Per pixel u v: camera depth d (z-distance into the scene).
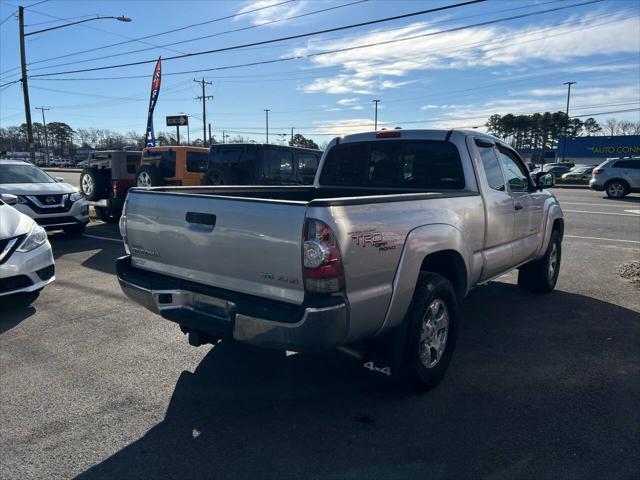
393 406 3.58
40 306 5.95
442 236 3.72
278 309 3.01
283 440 3.16
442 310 3.88
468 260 4.17
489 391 3.80
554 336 4.95
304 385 3.91
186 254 3.59
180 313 3.56
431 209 3.71
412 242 3.41
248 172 11.51
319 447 3.08
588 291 6.64
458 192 4.34
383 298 3.21
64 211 10.52
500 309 5.84
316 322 2.85
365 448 3.06
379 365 3.55
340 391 3.81
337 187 5.51
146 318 5.52
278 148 11.89
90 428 3.30
